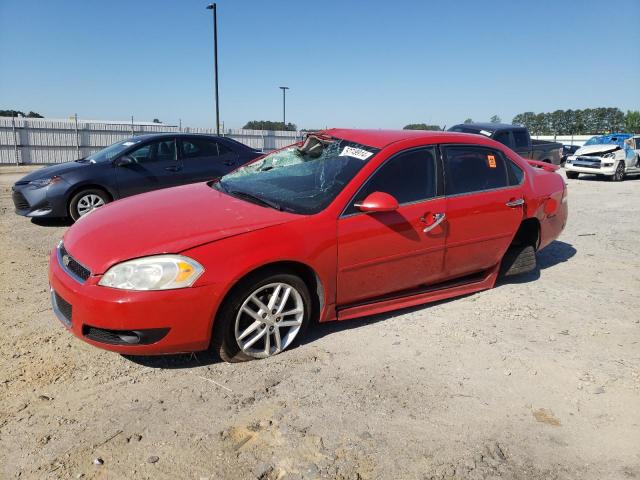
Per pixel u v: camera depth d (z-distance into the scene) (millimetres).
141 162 7605
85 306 2795
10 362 3109
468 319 3986
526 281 5031
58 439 2408
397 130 4281
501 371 3191
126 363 3141
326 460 2316
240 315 3076
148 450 2348
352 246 3402
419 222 3736
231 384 2932
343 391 2891
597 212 9375
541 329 3850
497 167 4391
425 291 4066
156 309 2770
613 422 2699
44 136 22672
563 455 2428
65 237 3420
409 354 3367
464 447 2451
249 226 3105
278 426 2551
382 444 2443
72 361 3146
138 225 3182
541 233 4777
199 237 2951
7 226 7176
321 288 3355
